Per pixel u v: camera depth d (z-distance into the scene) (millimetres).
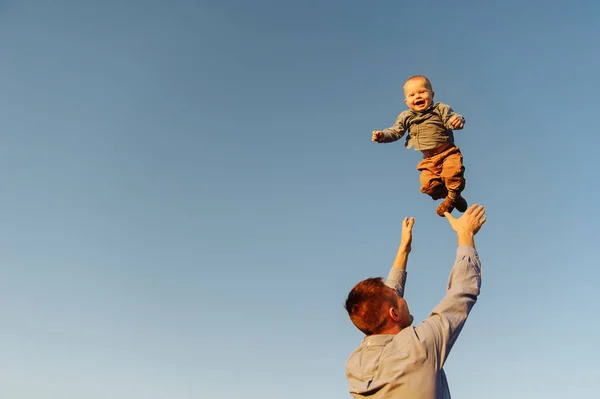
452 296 2275
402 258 2834
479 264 2387
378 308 2344
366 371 2248
